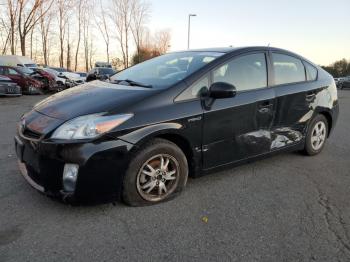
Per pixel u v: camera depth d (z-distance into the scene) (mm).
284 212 3490
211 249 2805
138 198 3406
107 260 2619
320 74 5395
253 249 2822
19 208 3350
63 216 3229
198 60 4090
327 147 6066
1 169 4402
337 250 2850
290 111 4691
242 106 4020
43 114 3441
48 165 3117
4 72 17453
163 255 2705
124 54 47656
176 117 3463
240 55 4215
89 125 3070
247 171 4652
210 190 3963
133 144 3207
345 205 3705
